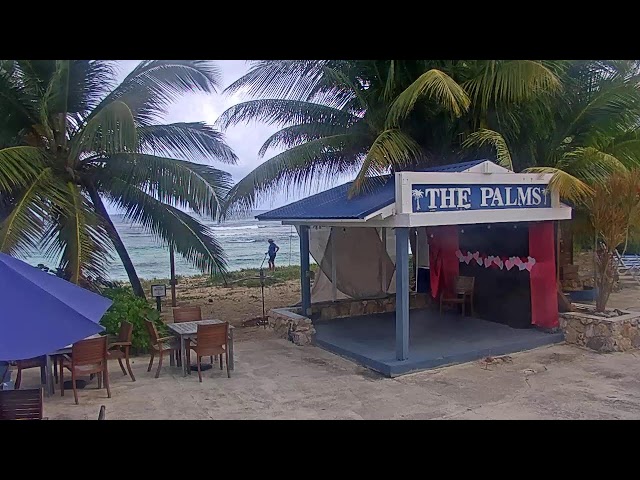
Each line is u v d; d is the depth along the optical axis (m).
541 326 10.46
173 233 12.55
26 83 11.05
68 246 10.70
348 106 13.50
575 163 11.72
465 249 12.05
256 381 8.25
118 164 11.85
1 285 4.78
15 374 8.87
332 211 9.39
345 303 12.53
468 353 9.02
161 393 7.74
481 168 8.77
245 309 16.17
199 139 12.97
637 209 9.66
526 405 6.97
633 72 12.41
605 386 7.69
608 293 10.30
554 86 10.75
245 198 12.61
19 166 9.96
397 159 11.02
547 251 10.32
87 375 8.00
